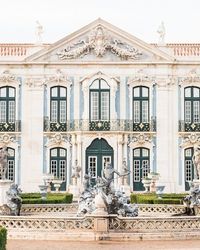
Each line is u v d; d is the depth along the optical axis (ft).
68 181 156.46
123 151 156.56
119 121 157.38
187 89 159.22
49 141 157.58
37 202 109.09
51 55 158.51
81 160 155.94
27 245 66.54
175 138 157.99
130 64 157.99
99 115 157.58
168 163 157.38
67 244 67.26
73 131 156.46
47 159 157.38
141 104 158.30
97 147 156.87
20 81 158.61
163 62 157.79
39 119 158.20
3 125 157.79
